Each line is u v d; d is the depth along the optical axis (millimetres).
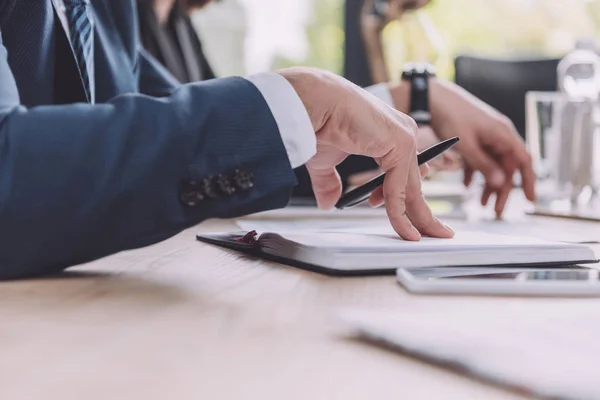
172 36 2064
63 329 397
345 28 3570
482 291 493
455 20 3641
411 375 300
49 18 930
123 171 563
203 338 375
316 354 339
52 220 556
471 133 1391
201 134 587
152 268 648
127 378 299
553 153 1673
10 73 659
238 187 591
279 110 616
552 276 527
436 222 711
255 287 542
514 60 2762
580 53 1604
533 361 281
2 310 450
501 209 1342
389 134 671
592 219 1226
